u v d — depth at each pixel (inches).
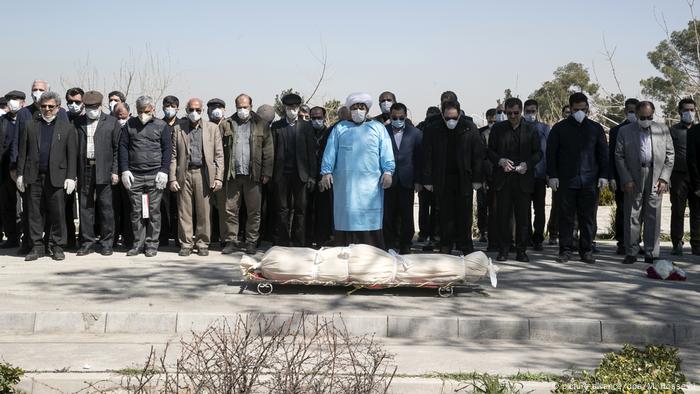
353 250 346.9
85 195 451.2
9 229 493.4
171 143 446.9
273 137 471.2
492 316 307.6
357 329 302.2
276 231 470.6
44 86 460.1
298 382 197.2
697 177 466.3
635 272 410.0
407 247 455.2
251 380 195.2
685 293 354.3
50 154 426.6
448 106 437.4
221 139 451.2
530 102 503.2
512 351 279.4
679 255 482.9
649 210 436.5
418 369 250.4
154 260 435.8
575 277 392.8
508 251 456.8
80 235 474.0
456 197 450.6
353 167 390.0
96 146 443.2
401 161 449.7
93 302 326.6
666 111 865.5
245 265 348.5
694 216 484.4
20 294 340.8
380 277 341.7
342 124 395.9
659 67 872.9
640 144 434.6
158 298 335.3
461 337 300.8
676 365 227.1
